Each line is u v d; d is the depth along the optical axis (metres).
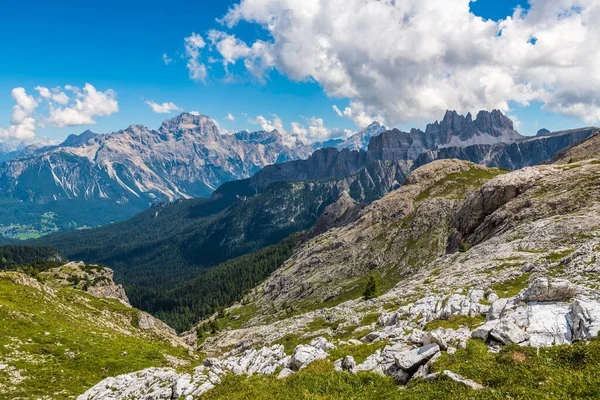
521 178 121.12
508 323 24.69
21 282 86.31
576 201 88.31
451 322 34.12
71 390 49.09
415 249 162.62
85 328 77.69
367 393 22.89
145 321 111.31
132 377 40.56
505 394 17.22
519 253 68.38
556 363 18.92
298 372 28.73
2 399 42.28
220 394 29.47
